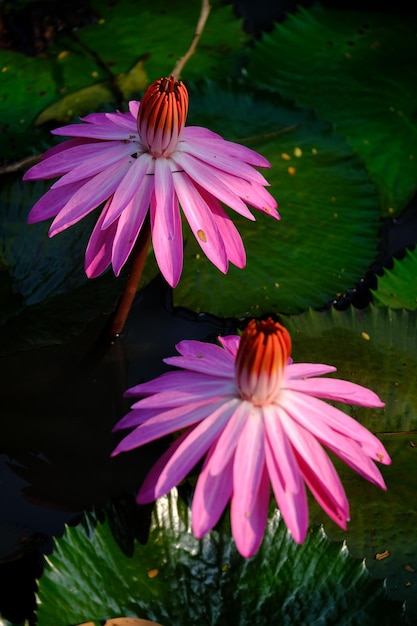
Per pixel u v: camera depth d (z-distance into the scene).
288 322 1.61
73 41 2.12
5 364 1.65
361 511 1.49
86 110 1.91
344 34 2.19
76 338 1.66
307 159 1.81
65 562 1.42
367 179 1.81
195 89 1.90
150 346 1.66
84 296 1.63
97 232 1.46
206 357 1.40
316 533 1.45
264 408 1.37
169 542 1.44
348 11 2.29
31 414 1.61
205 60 2.09
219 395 1.38
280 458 1.35
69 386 1.63
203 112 1.86
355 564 1.43
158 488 1.34
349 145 1.86
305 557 1.44
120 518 1.44
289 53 2.12
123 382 1.63
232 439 1.35
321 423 1.37
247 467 1.34
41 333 1.60
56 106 1.91
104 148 1.48
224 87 1.91
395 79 2.06
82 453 1.58
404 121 1.96
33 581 1.49
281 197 1.75
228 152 1.49
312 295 1.67
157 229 1.45
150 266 1.69
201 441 1.36
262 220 1.73
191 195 1.47
